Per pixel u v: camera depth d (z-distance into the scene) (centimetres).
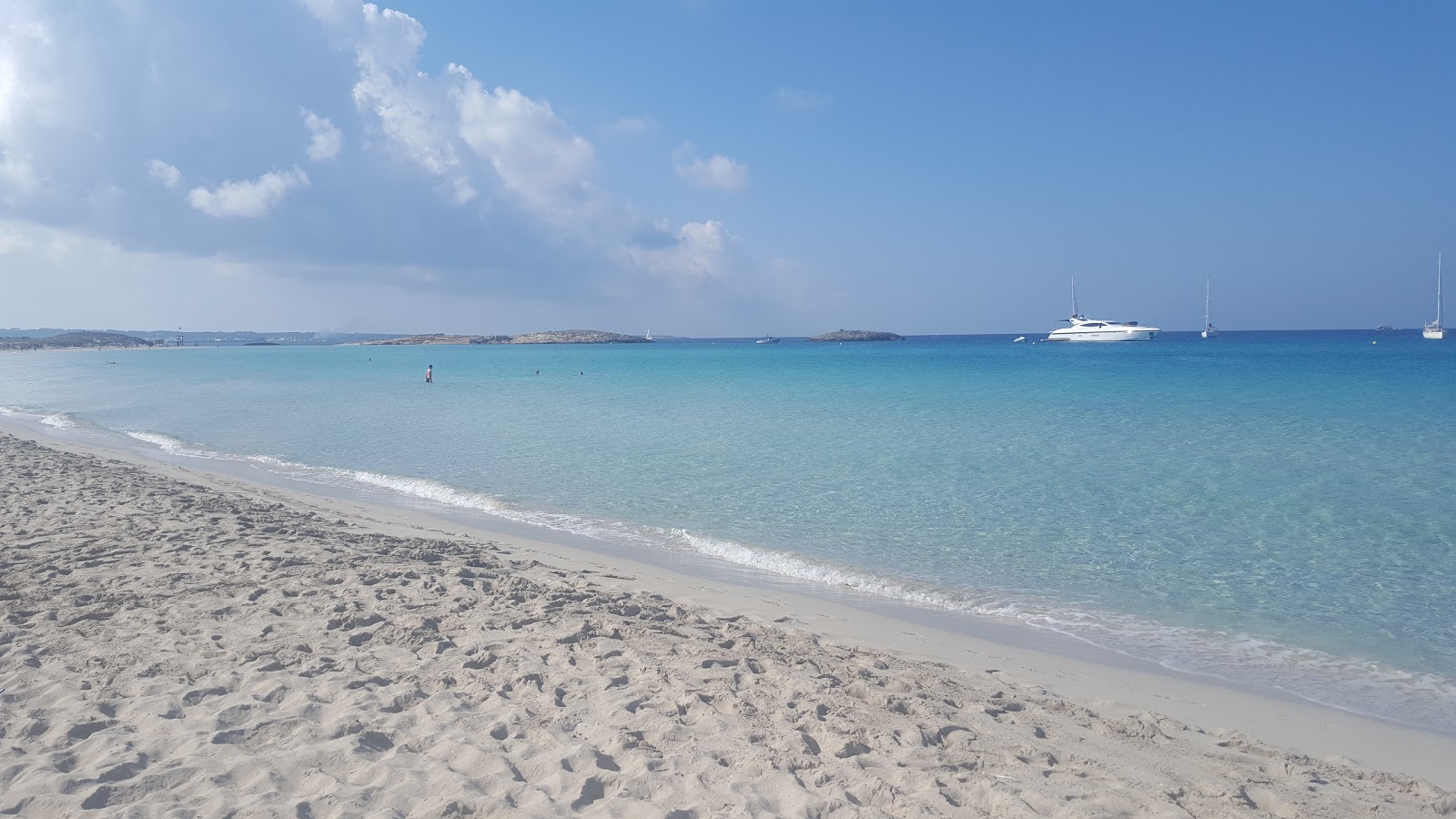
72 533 1110
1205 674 805
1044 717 643
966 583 1113
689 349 19075
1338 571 1155
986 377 5950
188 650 684
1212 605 1021
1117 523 1439
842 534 1380
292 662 668
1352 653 864
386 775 480
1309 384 4684
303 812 438
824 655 766
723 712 603
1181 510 1534
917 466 2031
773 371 7494
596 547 1297
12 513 1241
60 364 10206
